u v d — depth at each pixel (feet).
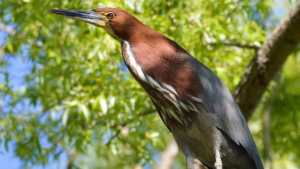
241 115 42.70
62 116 48.70
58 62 47.32
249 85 46.47
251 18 50.06
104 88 47.29
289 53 45.80
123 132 49.57
